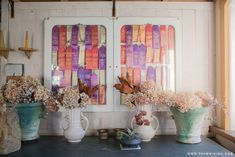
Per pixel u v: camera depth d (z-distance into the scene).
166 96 1.67
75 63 1.89
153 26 1.90
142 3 1.90
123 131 1.68
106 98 1.88
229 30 1.75
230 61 1.75
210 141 1.71
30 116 1.65
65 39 1.89
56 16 1.89
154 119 1.79
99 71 1.89
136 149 1.51
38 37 1.89
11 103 1.59
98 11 1.90
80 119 1.71
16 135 1.49
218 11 1.86
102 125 1.88
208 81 1.90
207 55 1.90
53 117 1.88
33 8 1.89
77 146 1.59
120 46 1.89
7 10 1.89
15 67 1.87
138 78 1.89
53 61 1.88
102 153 1.43
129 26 1.89
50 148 1.54
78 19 1.88
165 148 1.54
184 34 1.91
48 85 1.87
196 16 1.90
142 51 1.90
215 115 1.88
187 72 1.91
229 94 1.75
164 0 1.90
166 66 1.90
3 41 1.84
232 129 1.75
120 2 1.89
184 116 1.63
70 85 1.88
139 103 1.70
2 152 1.40
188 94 1.66
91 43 1.89
